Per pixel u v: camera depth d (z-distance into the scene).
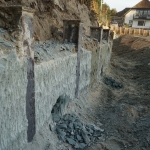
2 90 3.00
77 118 5.79
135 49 19.97
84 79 7.50
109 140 5.28
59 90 5.28
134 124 6.09
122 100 8.26
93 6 17.75
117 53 21.78
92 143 5.10
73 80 6.30
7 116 3.19
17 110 3.46
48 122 4.93
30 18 3.63
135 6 39.25
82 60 6.94
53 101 5.00
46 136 4.57
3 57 3.01
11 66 3.17
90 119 6.46
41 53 4.56
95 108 7.34
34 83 3.95
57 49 5.49
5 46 3.13
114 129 5.89
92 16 15.64
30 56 3.71
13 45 3.29
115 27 30.06
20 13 3.35
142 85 10.34
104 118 6.63
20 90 3.48
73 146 4.81
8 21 3.46
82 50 6.90
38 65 4.12
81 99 7.19
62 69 5.30
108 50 12.91
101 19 23.97
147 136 5.21
